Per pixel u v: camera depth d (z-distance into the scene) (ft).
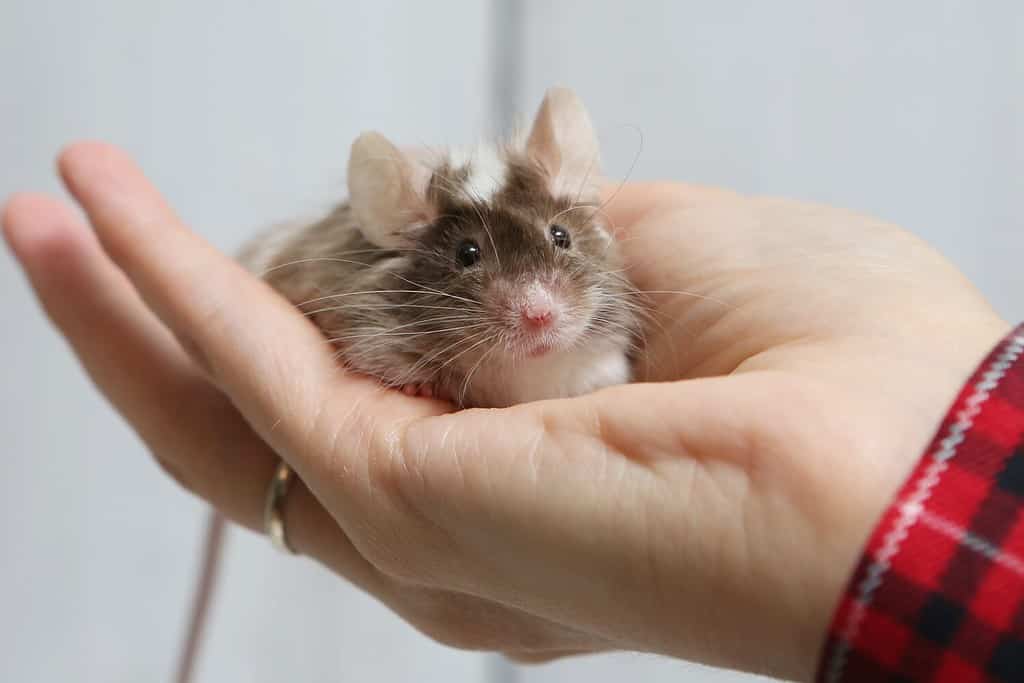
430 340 1.03
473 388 1.04
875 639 0.82
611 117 1.45
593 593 0.88
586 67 1.45
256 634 1.40
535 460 0.88
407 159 1.07
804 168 1.41
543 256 1.04
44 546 1.31
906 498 0.83
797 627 0.84
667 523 0.85
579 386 1.05
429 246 1.05
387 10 1.42
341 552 1.04
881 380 0.87
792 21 1.40
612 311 1.06
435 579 0.94
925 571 0.82
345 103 1.41
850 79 1.39
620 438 0.87
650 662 1.42
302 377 0.96
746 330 0.97
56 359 1.30
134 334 1.10
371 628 1.44
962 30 1.37
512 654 1.06
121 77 1.31
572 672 1.46
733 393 0.87
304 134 1.40
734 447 0.85
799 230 1.02
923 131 1.38
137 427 1.11
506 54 1.47
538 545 0.88
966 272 1.39
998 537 0.82
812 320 0.94
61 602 1.32
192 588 1.38
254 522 1.08
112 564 1.34
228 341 0.97
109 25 1.30
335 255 1.07
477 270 1.04
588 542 0.87
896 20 1.38
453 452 0.90
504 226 1.05
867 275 0.96
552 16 1.46
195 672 1.37
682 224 1.06
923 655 0.81
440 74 1.45
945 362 0.88
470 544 0.90
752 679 1.06
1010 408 0.84
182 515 1.36
